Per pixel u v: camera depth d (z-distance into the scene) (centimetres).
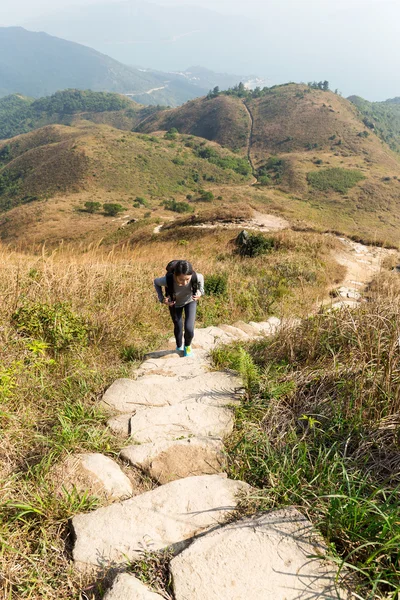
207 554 174
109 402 325
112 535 189
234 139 17775
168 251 1922
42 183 12444
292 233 2156
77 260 894
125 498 222
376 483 218
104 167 12756
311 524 190
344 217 10681
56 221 9188
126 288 715
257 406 312
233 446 272
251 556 173
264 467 244
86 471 233
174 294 439
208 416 301
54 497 210
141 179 12762
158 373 401
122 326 535
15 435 262
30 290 584
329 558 171
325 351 372
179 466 250
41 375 351
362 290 1355
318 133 16488
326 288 1352
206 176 13900
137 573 173
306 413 297
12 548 177
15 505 195
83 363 395
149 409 306
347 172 13025
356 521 188
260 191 12225
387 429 259
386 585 167
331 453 253
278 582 163
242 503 213
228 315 819
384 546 170
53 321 449
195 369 402
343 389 310
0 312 494
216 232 2625
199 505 210
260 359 396
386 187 12125
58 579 171
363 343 347
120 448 266
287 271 1442
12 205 11981
